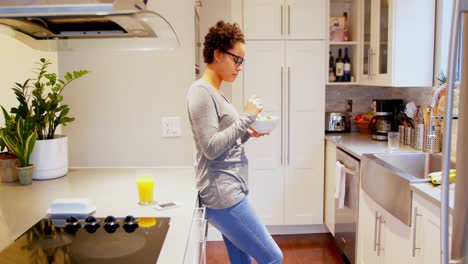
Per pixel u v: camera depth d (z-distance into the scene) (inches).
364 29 140.0
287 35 138.1
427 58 116.6
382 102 133.6
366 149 116.0
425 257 75.9
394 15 114.4
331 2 152.6
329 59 148.7
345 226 122.6
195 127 69.4
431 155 107.7
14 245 47.2
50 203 63.8
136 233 51.2
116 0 49.8
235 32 72.5
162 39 70.8
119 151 90.3
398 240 87.5
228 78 75.4
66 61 87.8
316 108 141.6
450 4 112.7
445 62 113.8
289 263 125.3
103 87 88.6
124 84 88.7
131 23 58.0
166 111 89.6
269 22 137.3
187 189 72.6
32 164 77.0
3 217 57.3
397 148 116.2
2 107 72.6
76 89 88.4
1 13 51.4
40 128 77.9
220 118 71.5
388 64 118.2
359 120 150.1
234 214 73.0
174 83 89.0
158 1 87.2
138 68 88.4
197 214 66.8
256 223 75.0
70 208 57.8
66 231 51.7
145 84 88.7
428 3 115.0
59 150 80.1
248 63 138.4
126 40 71.5
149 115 89.5
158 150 90.4
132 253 45.0
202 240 67.7
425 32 115.9
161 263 42.5
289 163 142.7
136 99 89.0
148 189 63.7
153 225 54.0
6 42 76.1
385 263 94.2
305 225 149.3
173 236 50.3
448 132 31.3
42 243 47.8
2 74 75.6
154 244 47.6
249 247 75.9
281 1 137.0
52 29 63.3
